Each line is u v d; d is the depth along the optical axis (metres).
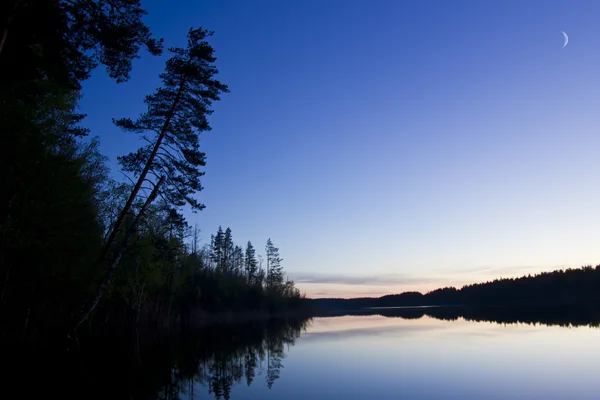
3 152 17.91
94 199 31.53
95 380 21.16
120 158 23.98
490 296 172.12
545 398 16.23
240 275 106.19
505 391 17.31
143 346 36.62
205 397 17.12
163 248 37.75
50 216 21.59
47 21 12.76
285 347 34.16
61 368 24.72
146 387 19.30
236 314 95.19
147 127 24.20
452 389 17.75
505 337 37.56
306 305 137.62
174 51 24.58
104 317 43.44
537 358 25.34
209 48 24.36
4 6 11.48
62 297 27.89
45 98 21.05
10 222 19.89
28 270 23.59
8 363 25.48
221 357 29.05
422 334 42.81
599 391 17.19
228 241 109.75
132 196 24.23
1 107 17.78
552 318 65.81
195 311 78.31
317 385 18.92
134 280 38.00
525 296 159.75
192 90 24.50
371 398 16.47
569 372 21.02
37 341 27.58
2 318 25.73
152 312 59.69
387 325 60.28
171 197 24.69
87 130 24.53
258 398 16.77
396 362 24.78
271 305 112.50
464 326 53.41
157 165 24.23
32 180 20.11
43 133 21.44
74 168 23.81
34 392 18.47
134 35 14.67
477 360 24.95
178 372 23.22
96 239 25.67
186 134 24.17
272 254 120.50
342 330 51.91
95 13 13.72
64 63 14.39
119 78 15.65
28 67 13.83
